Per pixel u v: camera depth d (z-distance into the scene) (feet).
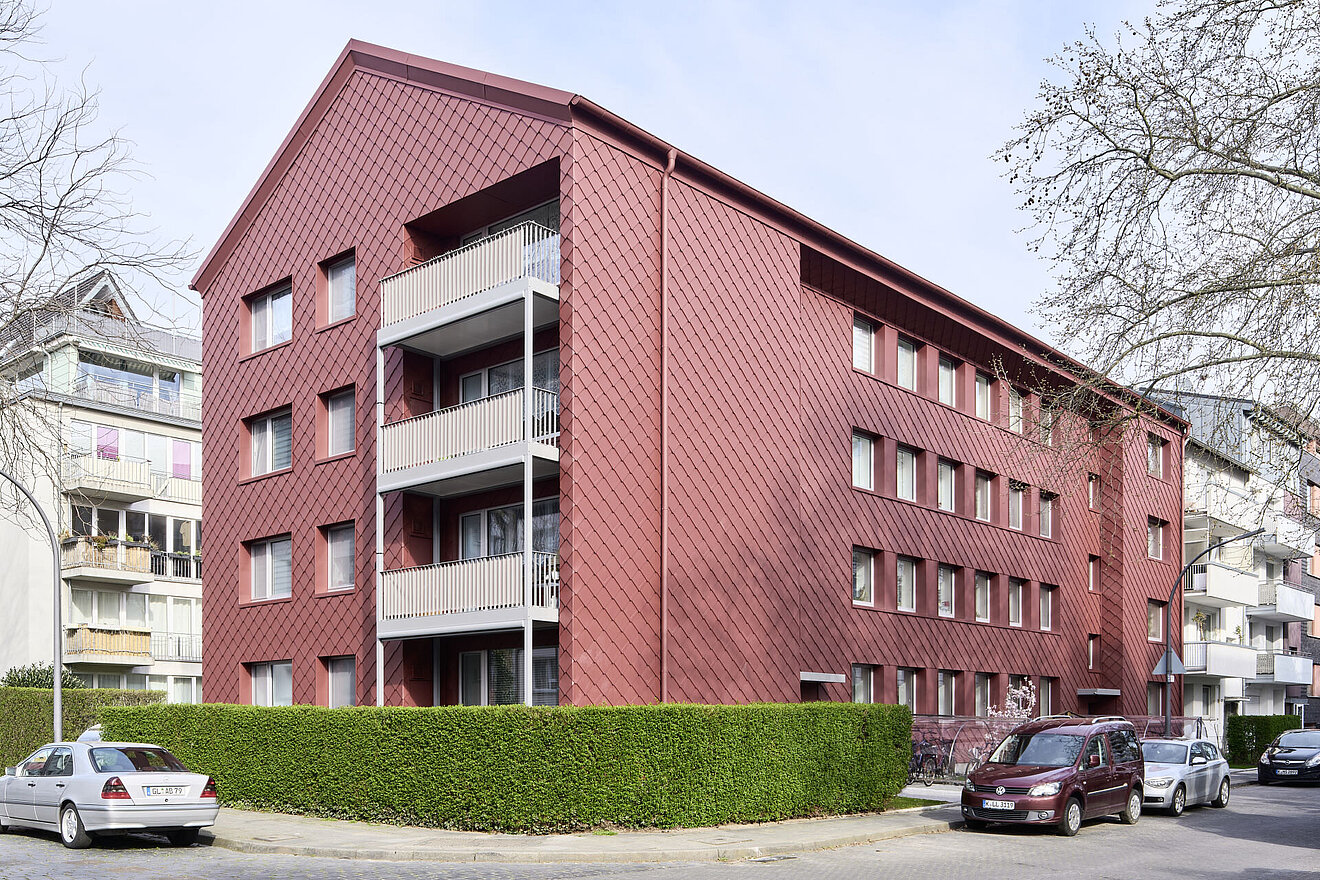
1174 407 56.29
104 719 75.46
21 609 120.26
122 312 50.34
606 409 65.00
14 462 53.06
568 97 64.80
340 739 62.23
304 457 80.43
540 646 67.26
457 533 73.72
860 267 85.35
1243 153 49.85
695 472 70.03
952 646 94.84
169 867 45.83
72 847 52.19
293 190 84.17
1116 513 122.11
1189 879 45.60
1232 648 145.28
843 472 83.92
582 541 62.54
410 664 70.85
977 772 63.62
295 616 79.61
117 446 130.72
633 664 64.59
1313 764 107.55
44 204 47.50
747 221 76.13
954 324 96.94
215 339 89.97
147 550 127.85
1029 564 107.65
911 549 91.04
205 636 87.10
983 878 44.45
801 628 77.61
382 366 74.79
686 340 70.49
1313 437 52.90
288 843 51.75
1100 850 54.90
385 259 75.72
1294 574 186.60
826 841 53.83
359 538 75.31
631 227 67.92
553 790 54.70
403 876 43.06
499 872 44.57
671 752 56.59
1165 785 73.67
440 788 57.16
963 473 99.40
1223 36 48.34
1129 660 120.98
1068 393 55.01
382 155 77.10
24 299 47.50
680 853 49.14
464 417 67.36
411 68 75.25
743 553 73.10
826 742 65.21
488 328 69.77
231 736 68.44
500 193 69.87
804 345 81.25
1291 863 50.88
